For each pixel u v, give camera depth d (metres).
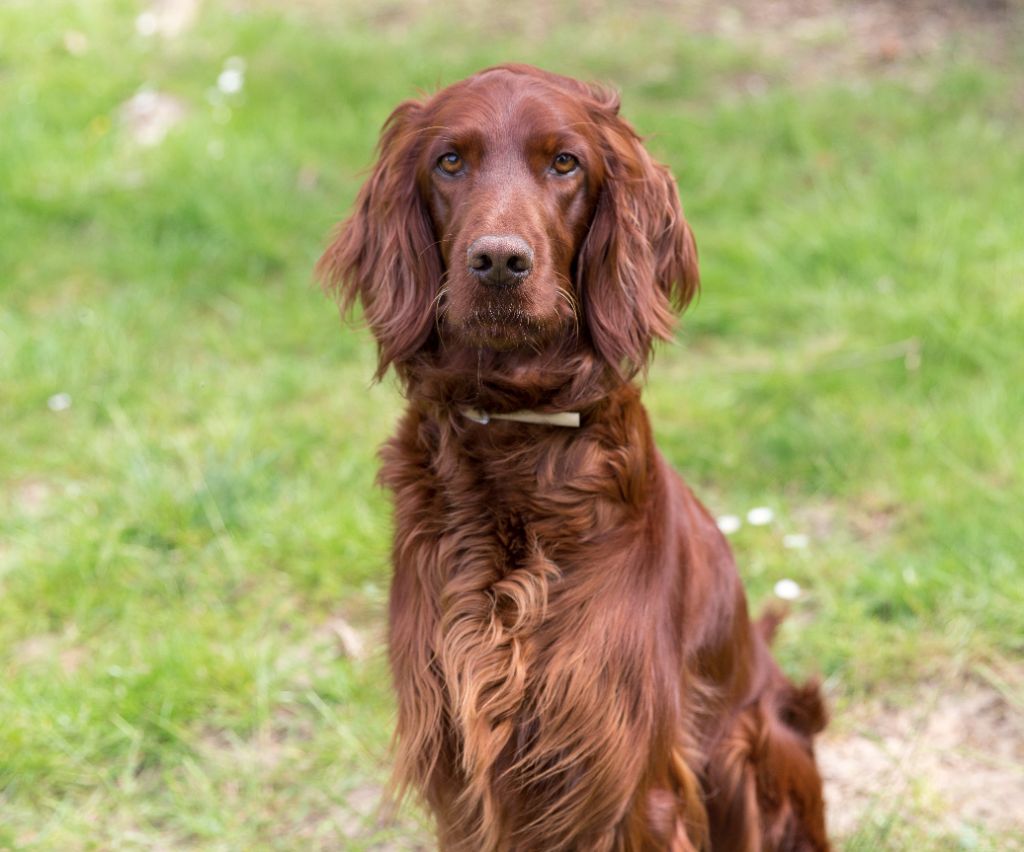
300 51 12.12
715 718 4.18
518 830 3.86
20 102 11.35
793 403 7.16
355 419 7.24
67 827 4.71
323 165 10.09
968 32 11.94
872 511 6.38
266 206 9.48
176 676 5.29
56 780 4.91
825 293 8.06
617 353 3.80
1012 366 7.16
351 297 4.10
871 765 4.97
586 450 3.76
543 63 11.66
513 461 3.76
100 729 5.07
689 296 4.14
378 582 5.93
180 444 6.95
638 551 3.76
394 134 4.02
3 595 5.91
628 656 3.69
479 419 3.80
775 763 4.33
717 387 7.35
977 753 4.96
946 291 7.74
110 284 9.02
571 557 3.72
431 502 3.87
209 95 11.30
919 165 9.48
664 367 7.78
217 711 5.25
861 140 10.17
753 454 6.82
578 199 3.74
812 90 11.06
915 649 5.38
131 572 6.05
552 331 3.67
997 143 9.83
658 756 3.78
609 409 3.84
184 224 9.46
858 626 5.52
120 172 10.16
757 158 10.01
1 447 7.12
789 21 12.54
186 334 8.35
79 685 5.26
